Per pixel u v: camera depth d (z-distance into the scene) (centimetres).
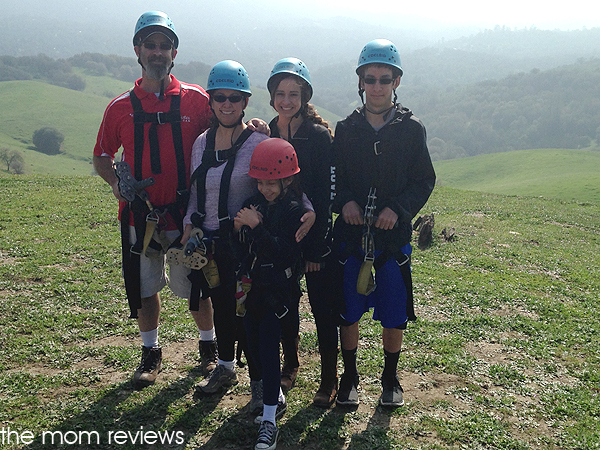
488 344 581
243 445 379
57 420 402
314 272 412
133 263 438
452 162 11862
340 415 418
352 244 403
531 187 6762
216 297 420
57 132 13425
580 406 446
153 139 421
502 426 411
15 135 13888
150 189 429
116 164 411
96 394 440
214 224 402
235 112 393
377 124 399
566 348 575
